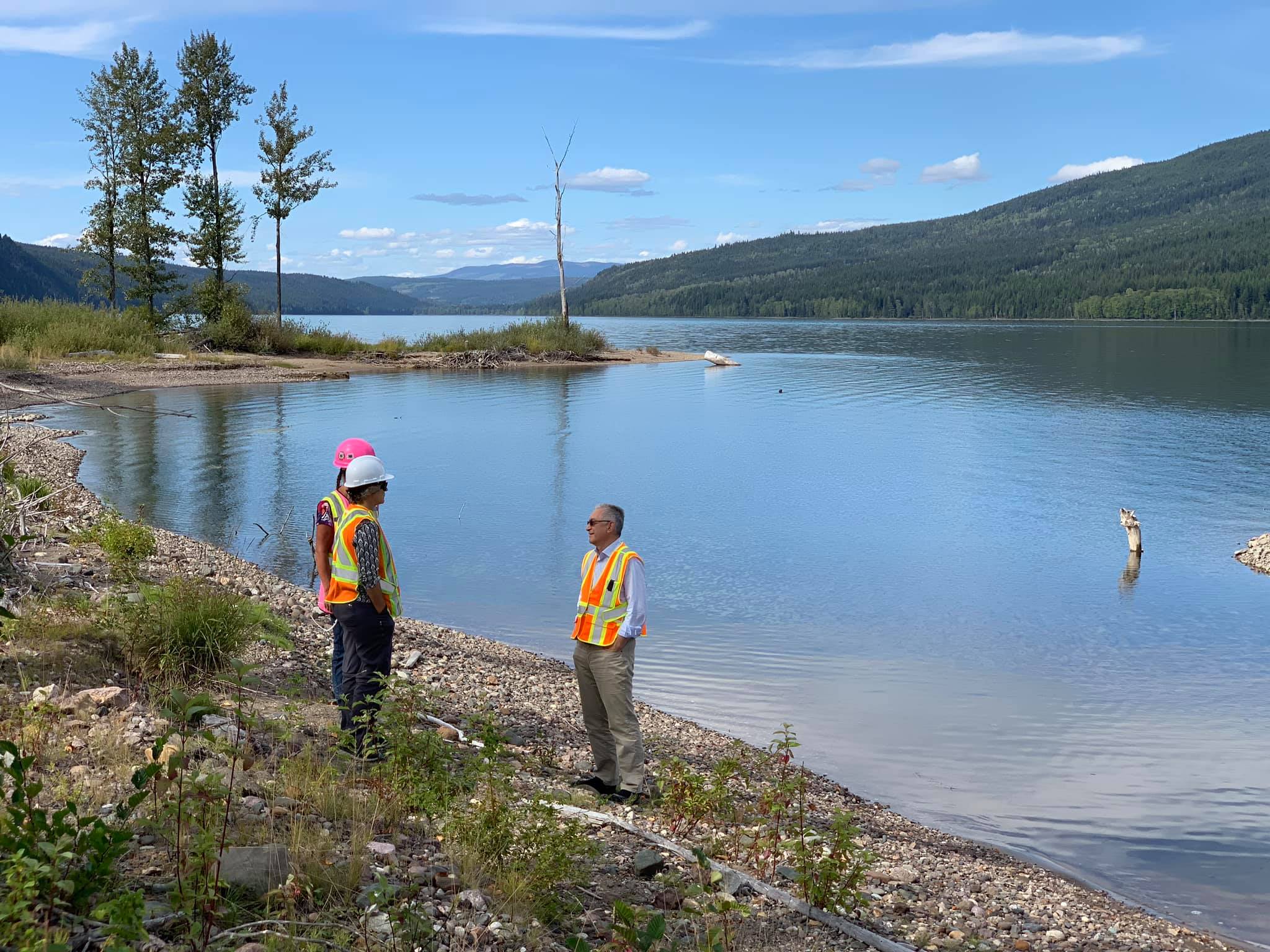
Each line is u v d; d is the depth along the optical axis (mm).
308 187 51562
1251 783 7828
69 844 3266
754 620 12023
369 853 4379
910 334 129125
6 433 10031
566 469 23219
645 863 5047
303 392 38531
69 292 197375
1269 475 23406
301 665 7973
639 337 117812
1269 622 12250
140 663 6590
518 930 3949
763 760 6359
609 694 6461
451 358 55500
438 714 7422
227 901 3537
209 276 51688
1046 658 10898
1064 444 28469
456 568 14211
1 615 5754
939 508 19422
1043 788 7688
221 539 14891
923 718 9070
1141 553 15898
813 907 4926
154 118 48250
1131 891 6258
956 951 4891
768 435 29953
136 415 29609
